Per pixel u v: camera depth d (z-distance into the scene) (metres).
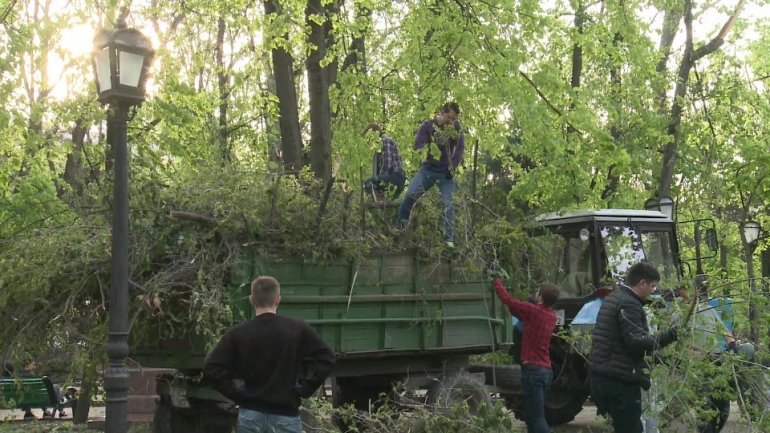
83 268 7.97
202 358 7.94
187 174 8.63
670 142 18.17
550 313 9.07
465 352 9.85
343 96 14.08
